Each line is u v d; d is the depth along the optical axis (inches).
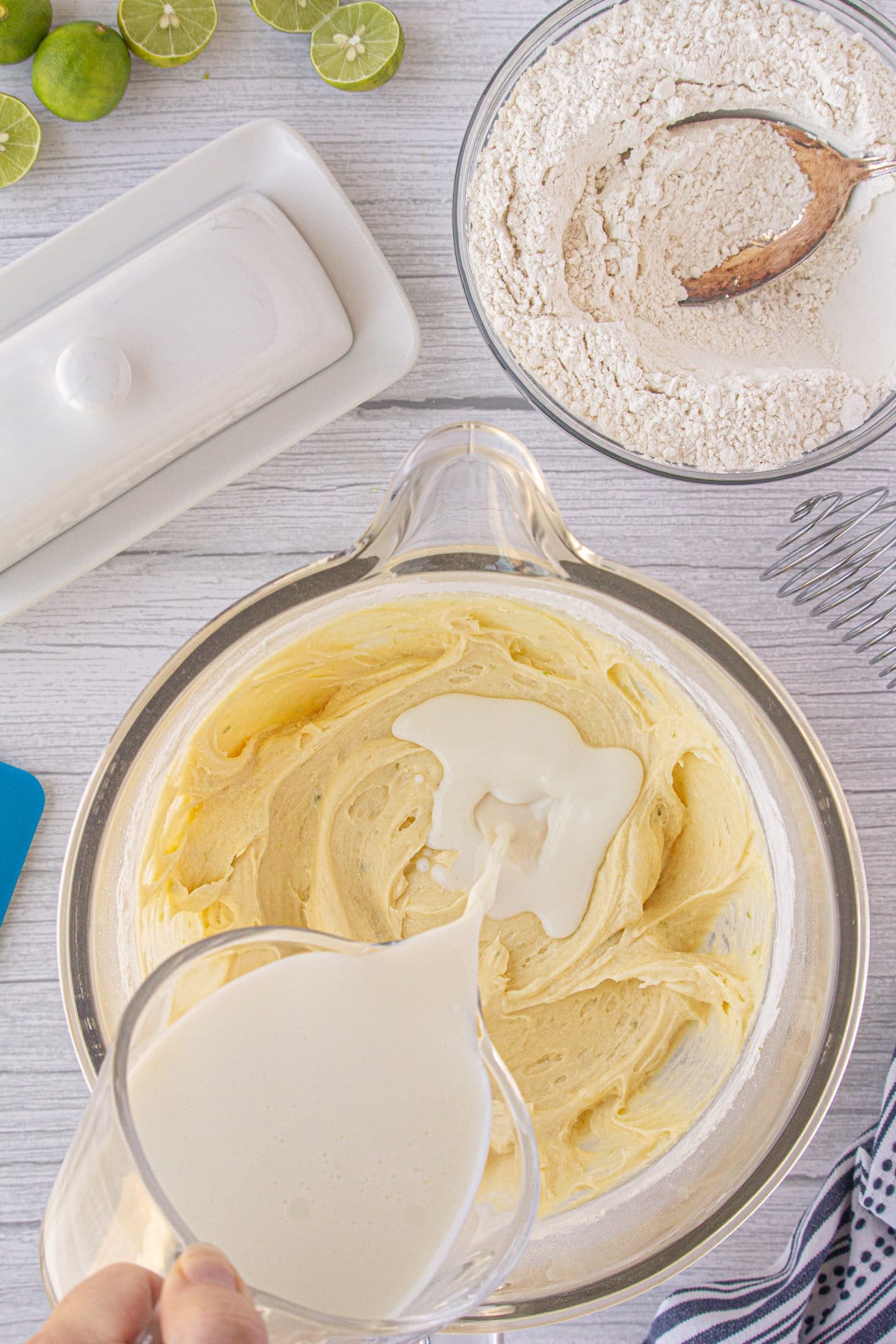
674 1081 38.5
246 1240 32.1
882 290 40.3
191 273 38.5
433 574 36.6
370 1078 32.9
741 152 39.8
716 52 38.8
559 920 38.8
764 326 40.9
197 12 39.2
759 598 40.3
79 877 36.1
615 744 39.2
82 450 38.4
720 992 38.3
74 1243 31.8
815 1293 39.7
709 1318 39.1
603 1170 37.9
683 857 39.4
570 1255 36.8
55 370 38.2
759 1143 36.7
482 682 39.4
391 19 39.1
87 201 40.0
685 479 39.0
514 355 39.3
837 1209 39.3
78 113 39.2
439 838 38.9
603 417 39.4
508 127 39.1
